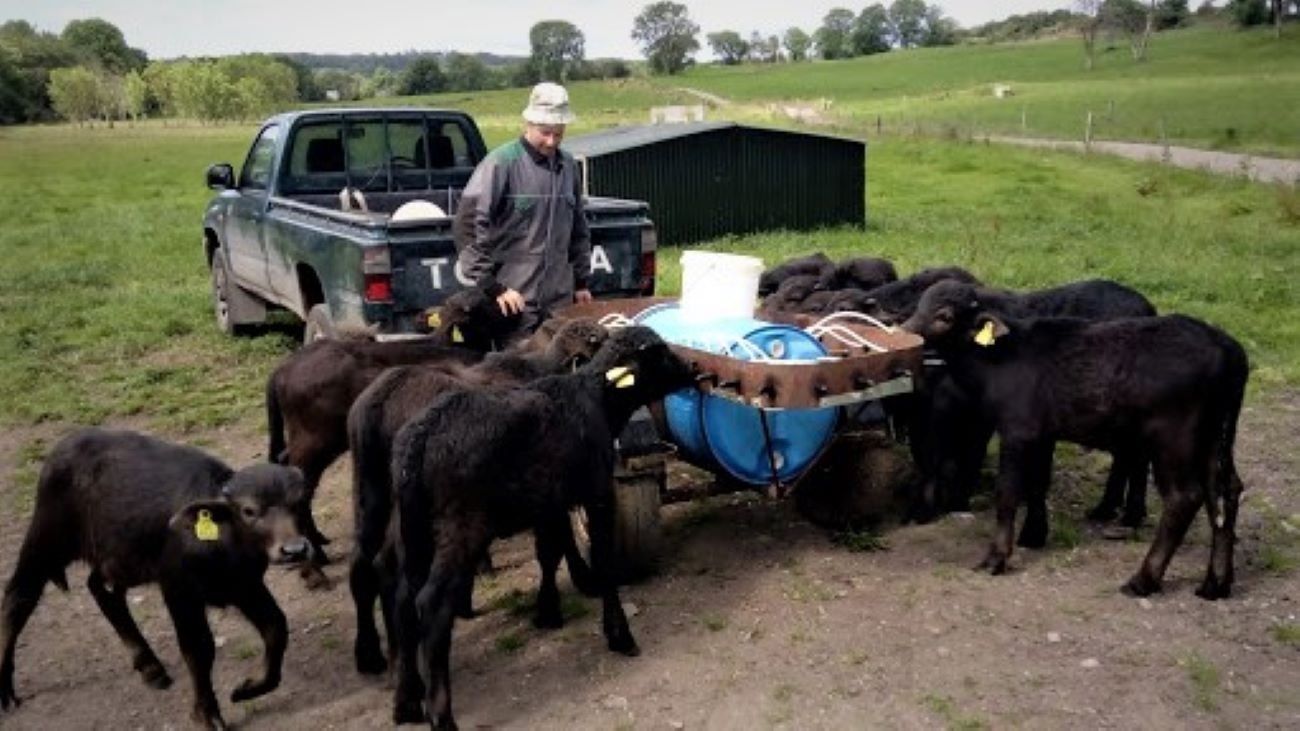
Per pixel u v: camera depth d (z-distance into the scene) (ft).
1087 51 363.76
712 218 66.80
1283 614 18.84
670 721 16.39
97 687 18.17
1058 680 16.94
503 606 20.40
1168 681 16.84
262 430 30.96
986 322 19.92
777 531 23.02
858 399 19.43
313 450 21.39
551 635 19.10
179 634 16.08
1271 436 28.04
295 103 412.16
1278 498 24.16
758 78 410.93
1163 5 470.80
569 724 16.46
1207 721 15.85
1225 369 18.89
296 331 42.47
